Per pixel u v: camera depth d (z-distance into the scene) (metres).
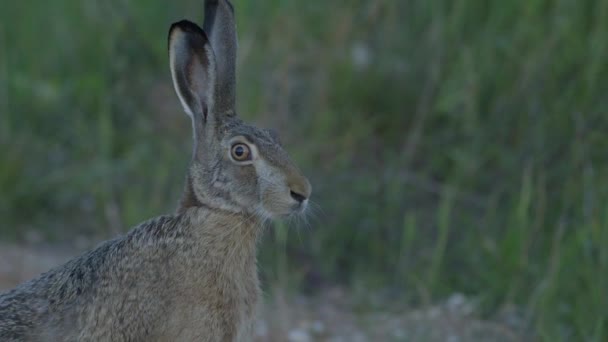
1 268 13.23
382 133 15.40
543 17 15.38
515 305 12.90
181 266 9.25
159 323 9.21
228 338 9.44
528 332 12.40
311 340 12.53
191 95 9.51
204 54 9.43
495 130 14.77
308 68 15.74
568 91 14.59
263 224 9.65
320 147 14.78
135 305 9.20
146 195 14.47
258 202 9.30
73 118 15.63
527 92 14.84
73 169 14.91
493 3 15.70
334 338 12.59
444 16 15.91
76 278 9.40
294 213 9.32
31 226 14.70
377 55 15.83
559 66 14.88
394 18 15.95
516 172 14.26
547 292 12.20
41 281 9.55
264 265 13.73
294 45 15.62
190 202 9.54
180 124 15.54
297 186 9.24
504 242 13.22
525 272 13.05
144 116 15.74
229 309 9.39
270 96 15.14
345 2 16.08
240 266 9.46
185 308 9.23
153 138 15.29
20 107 15.65
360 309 13.24
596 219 12.80
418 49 15.78
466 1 15.73
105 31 16.39
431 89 15.21
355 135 15.04
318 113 15.12
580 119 14.16
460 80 15.00
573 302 12.40
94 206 14.85
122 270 9.26
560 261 12.62
